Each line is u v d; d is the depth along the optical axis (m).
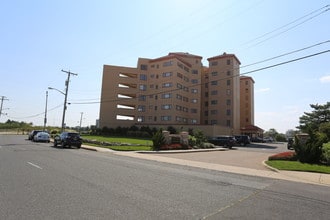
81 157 19.09
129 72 73.69
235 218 6.12
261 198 8.23
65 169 12.72
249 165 18.14
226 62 78.38
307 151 18.44
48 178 10.28
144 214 6.18
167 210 6.56
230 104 76.81
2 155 18.34
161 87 71.12
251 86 101.12
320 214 6.67
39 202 6.99
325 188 10.64
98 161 16.84
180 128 60.34
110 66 72.88
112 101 71.75
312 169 15.23
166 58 71.06
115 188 8.85
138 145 33.31
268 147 48.25
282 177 13.28
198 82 77.38
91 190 8.46
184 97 73.19
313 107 67.31
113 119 71.19
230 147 41.47
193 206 7.01
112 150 27.34
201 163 18.38
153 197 7.81
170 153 26.58
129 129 65.88
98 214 6.11
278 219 6.16
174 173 12.98
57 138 31.77
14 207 6.53
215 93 79.12
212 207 6.98
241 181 11.48
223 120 77.31
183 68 73.25
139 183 9.88
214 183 10.63
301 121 67.62
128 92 72.81
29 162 14.95
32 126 107.69
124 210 6.45
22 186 8.80
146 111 72.62
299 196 8.77
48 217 5.85
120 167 14.28
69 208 6.52
